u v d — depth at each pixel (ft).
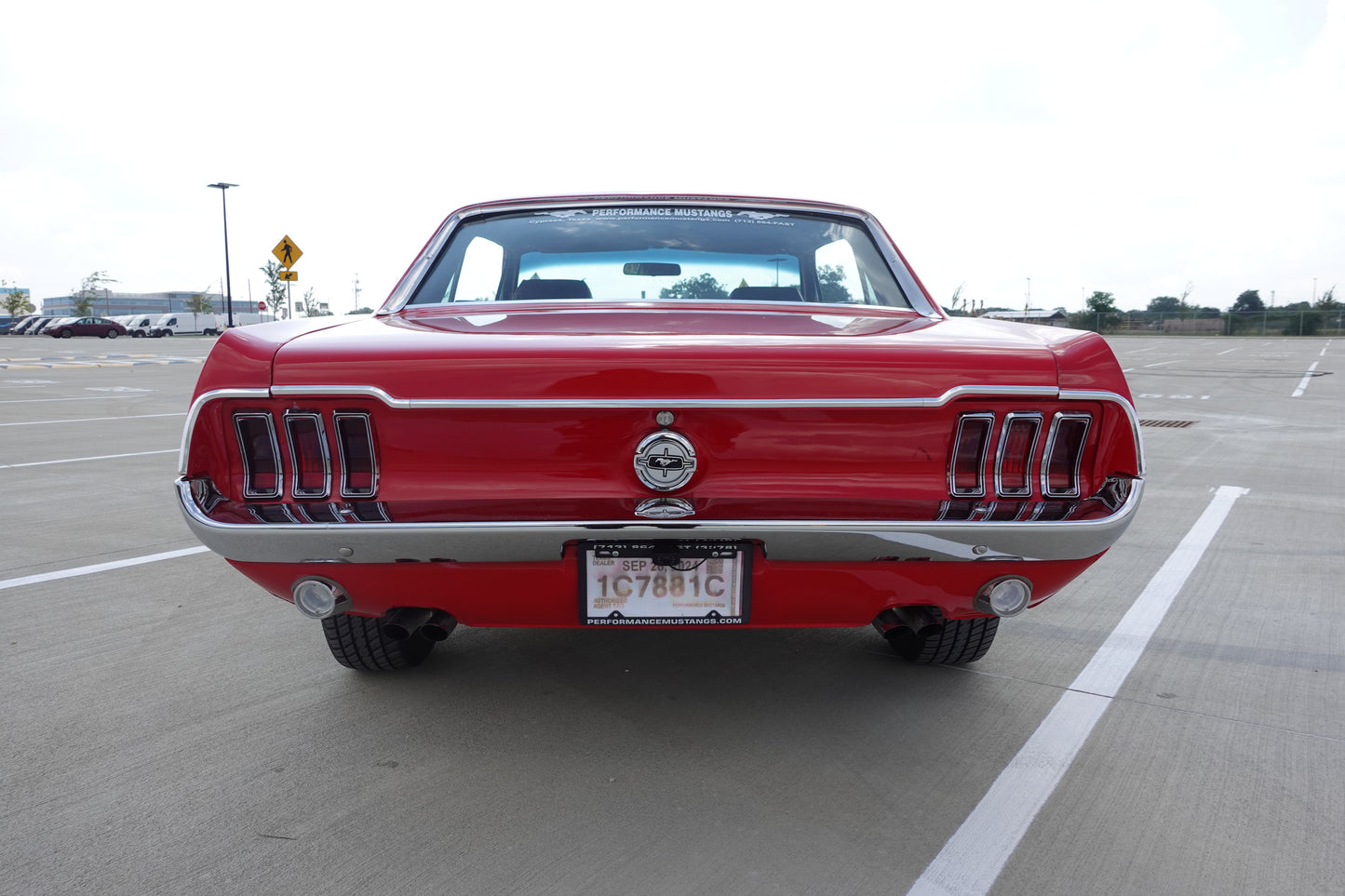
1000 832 6.13
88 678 8.68
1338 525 15.74
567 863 5.73
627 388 5.82
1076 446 6.22
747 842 5.98
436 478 6.02
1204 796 6.63
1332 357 85.56
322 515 5.98
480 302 8.05
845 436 5.99
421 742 7.34
